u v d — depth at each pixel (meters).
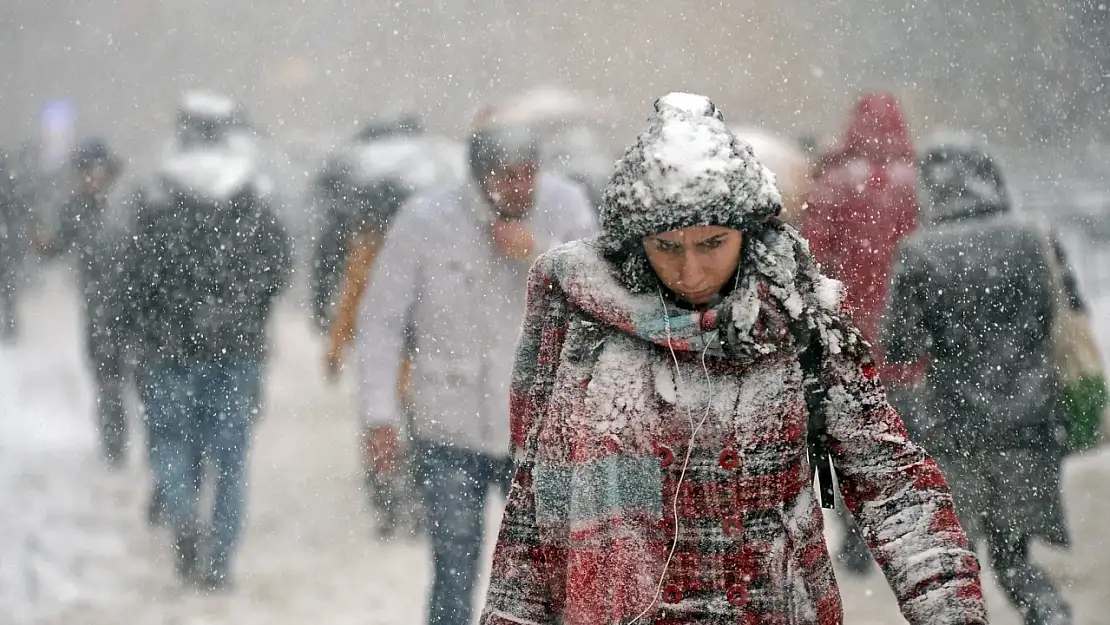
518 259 10.36
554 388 5.57
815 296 5.45
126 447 17.11
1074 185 24.50
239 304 13.58
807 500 5.49
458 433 10.22
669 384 5.41
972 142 11.95
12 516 14.75
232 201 13.77
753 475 5.39
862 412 5.49
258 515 14.35
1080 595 11.34
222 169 13.84
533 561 5.69
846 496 5.59
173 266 13.72
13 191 26.56
